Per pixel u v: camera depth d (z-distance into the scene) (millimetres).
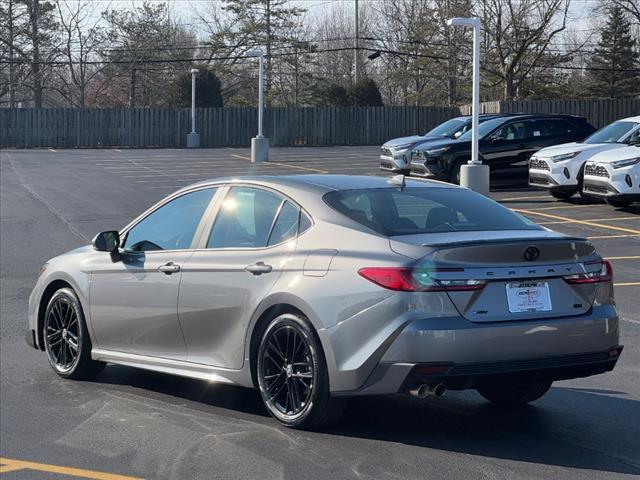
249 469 5527
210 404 7070
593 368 6012
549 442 6020
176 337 6910
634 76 66938
